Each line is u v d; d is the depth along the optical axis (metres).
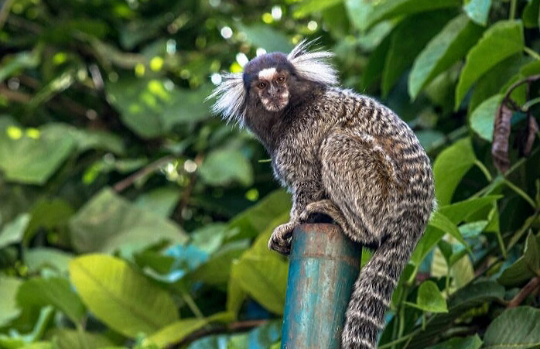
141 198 12.22
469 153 8.06
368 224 6.43
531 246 7.36
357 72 11.64
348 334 5.89
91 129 13.51
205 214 12.70
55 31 13.27
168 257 9.67
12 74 13.72
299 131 7.19
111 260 9.32
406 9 9.35
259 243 9.01
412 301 7.88
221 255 9.57
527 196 8.13
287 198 9.87
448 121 10.46
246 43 13.30
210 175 11.65
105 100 13.67
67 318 10.66
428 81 9.05
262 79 7.48
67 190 12.95
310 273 5.88
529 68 8.08
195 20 13.74
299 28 13.02
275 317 9.93
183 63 13.48
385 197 6.45
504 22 8.11
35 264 11.40
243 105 7.79
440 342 7.94
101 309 9.44
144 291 9.45
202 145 12.45
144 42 13.98
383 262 6.31
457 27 8.84
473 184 9.15
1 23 13.52
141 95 13.08
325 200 6.70
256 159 12.22
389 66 9.71
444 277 8.10
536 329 7.18
